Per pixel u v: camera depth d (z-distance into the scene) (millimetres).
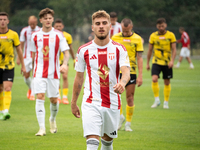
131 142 17484
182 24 123000
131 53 20406
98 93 12703
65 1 122000
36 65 19672
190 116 24484
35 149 16016
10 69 22500
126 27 20250
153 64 28641
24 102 29781
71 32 96312
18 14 130000
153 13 123438
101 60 12688
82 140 17828
